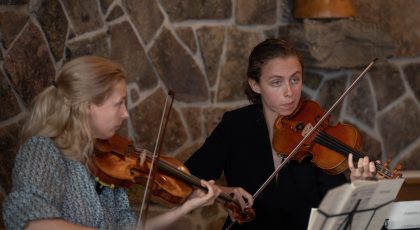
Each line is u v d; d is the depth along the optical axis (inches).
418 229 123.5
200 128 196.4
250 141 135.2
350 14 189.6
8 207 100.4
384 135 206.5
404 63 205.3
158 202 190.2
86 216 105.4
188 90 194.9
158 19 191.0
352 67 195.9
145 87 191.9
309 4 188.2
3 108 177.9
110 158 113.7
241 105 198.2
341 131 132.5
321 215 97.4
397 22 200.7
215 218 196.2
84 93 104.0
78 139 105.3
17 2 177.5
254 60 129.8
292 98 127.7
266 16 197.5
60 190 103.0
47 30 182.1
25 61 179.5
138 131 192.4
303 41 191.6
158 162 116.8
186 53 193.6
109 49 188.4
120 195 116.6
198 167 137.3
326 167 128.4
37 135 105.3
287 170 131.1
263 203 132.1
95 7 186.5
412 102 207.3
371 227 105.7
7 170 179.3
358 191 96.4
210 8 193.5
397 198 176.6
